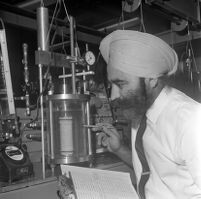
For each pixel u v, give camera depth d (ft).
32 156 4.78
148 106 3.38
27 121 4.87
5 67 4.21
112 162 4.43
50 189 3.49
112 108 5.06
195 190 3.17
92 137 4.29
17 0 5.26
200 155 2.93
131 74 3.13
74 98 3.74
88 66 4.57
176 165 3.31
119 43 3.23
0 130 4.23
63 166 3.60
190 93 7.18
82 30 6.02
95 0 5.35
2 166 3.49
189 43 7.28
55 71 4.93
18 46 5.29
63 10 5.59
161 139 3.35
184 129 3.05
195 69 7.45
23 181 3.40
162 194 3.45
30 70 5.34
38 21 4.03
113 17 6.26
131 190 3.59
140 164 3.81
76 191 3.21
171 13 6.01
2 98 4.45
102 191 3.36
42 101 3.81
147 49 3.16
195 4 6.35
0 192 3.05
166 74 3.50
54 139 3.80
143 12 5.81
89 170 3.65
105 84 5.32
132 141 3.99
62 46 5.32
